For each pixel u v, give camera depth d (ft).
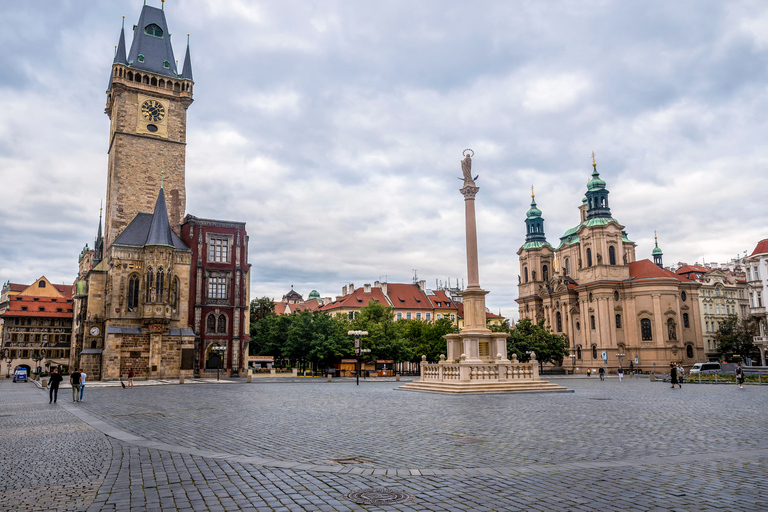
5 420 75.92
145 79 268.21
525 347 300.61
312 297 616.39
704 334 359.87
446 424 67.21
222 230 256.93
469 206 150.00
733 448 49.03
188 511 29.66
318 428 63.98
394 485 35.32
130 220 257.14
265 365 325.83
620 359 302.04
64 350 373.61
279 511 29.63
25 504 31.24
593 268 332.19
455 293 571.28
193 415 79.92
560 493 33.14
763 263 293.84
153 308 220.84
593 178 349.20
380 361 276.41
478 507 30.25
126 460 44.09
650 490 33.78
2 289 449.48
